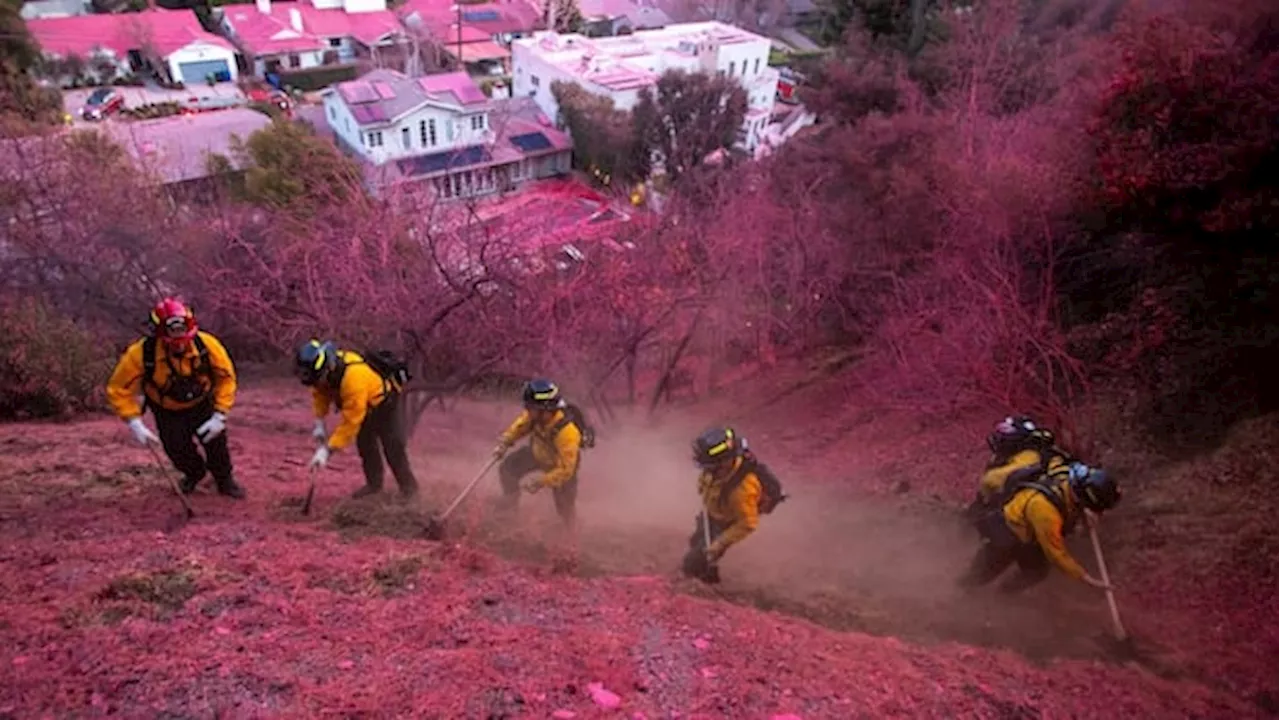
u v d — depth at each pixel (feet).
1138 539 22.91
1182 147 31.65
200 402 20.43
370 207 45.93
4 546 17.56
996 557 19.56
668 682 14.10
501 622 15.83
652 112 113.29
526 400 20.33
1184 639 18.65
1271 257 30.66
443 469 30.73
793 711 13.56
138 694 12.33
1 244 54.80
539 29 206.59
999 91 67.87
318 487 24.93
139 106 157.48
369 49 191.01
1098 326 34.63
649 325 42.88
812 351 50.93
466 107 124.98
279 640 14.19
